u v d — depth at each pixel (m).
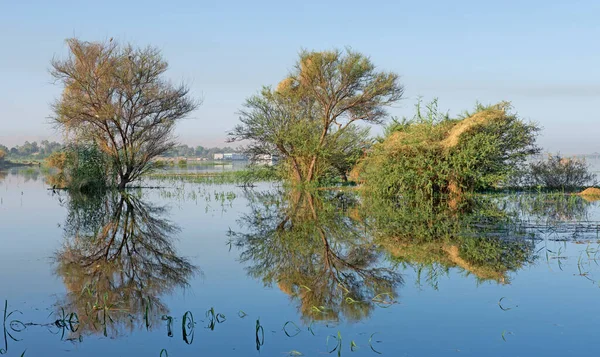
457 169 18.33
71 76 23.84
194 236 11.00
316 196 21.20
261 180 30.91
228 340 4.73
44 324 5.23
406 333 4.82
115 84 24.41
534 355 4.23
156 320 5.34
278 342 4.66
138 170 27.14
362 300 5.97
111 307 5.81
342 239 10.34
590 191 20.16
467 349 4.39
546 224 11.81
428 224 12.11
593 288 6.27
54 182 27.80
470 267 7.56
